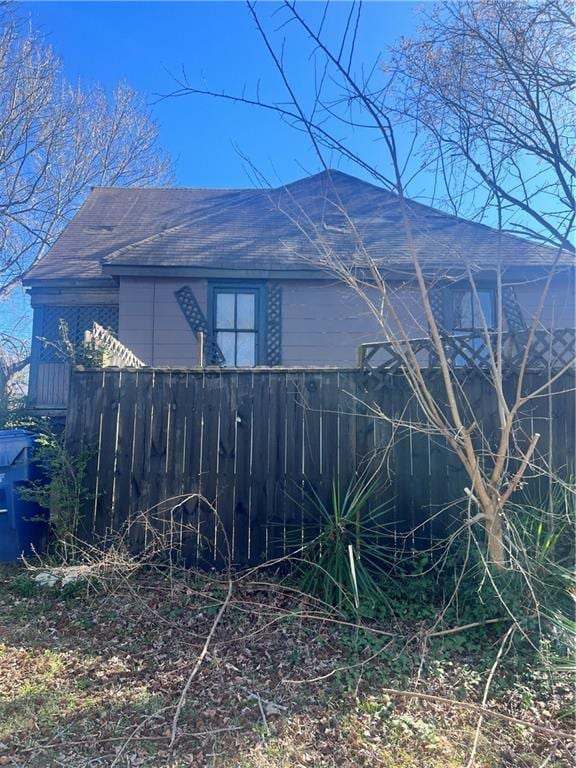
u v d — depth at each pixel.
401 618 3.84
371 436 4.70
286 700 2.97
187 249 9.29
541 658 3.25
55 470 4.79
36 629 3.70
